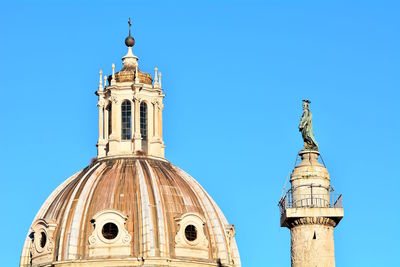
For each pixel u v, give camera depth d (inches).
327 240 6943.9
